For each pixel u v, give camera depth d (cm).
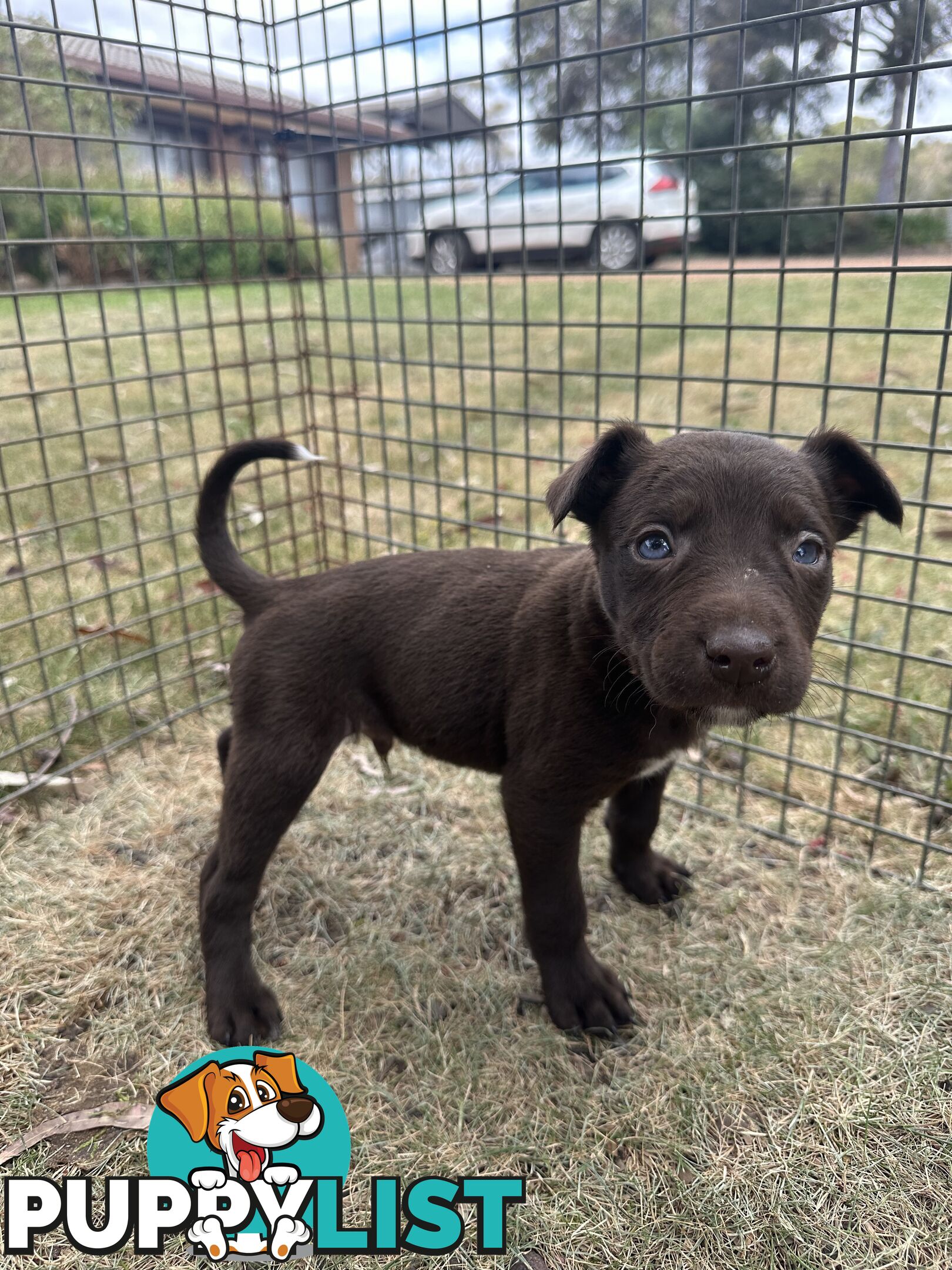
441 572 44
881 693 62
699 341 155
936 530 83
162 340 161
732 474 33
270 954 46
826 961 45
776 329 46
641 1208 33
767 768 60
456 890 50
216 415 123
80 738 62
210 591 79
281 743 42
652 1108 37
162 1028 41
